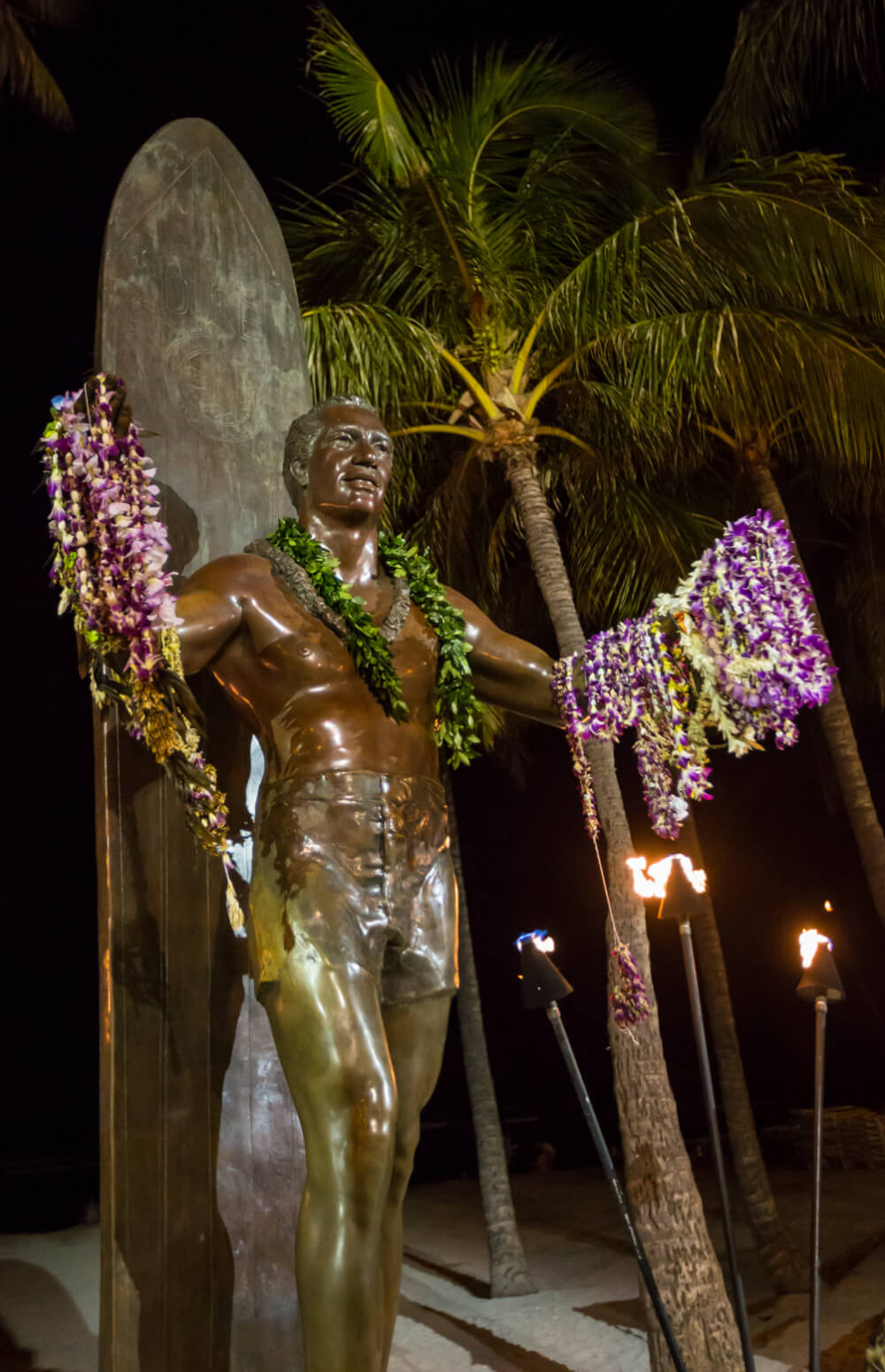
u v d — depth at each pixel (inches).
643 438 443.8
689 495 523.8
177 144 179.3
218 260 178.1
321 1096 123.3
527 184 410.9
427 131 404.5
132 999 150.0
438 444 474.9
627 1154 333.4
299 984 126.5
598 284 374.3
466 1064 526.0
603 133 408.5
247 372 175.8
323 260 418.0
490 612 528.7
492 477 490.3
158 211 175.3
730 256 378.9
